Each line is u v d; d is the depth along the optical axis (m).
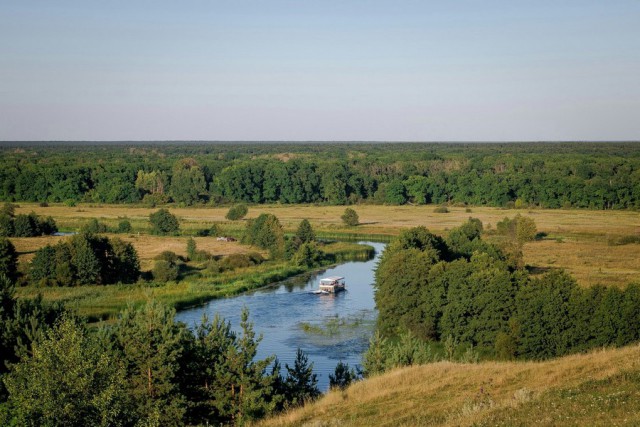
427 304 71.19
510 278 66.31
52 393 26.17
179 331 38.56
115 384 27.94
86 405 26.62
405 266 74.25
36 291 88.12
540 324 59.72
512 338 60.84
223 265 112.50
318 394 42.44
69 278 93.12
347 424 30.89
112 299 84.88
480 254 83.75
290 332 74.94
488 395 32.59
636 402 26.72
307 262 119.94
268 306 88.31
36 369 26.94
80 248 94.88
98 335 39.00
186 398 37.00
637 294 57.91
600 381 31.20
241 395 37.16
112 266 98.06
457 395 34.34
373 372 46.72
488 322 64.62
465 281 69.06
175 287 95.25
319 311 85.69
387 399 35.38
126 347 36.00
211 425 36.59
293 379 42.72
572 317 59.56
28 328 43.00
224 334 40.78
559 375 35.25
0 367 40.66
